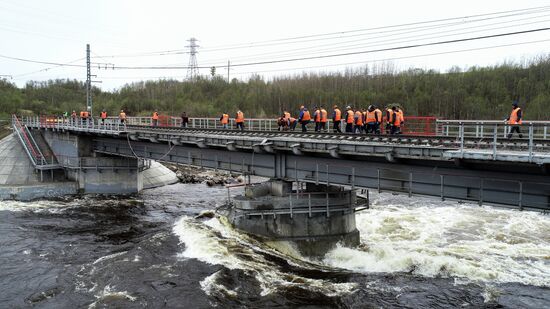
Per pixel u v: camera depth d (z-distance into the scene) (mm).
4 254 29672
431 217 37812
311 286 23828
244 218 29984
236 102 109125
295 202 28375
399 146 22406
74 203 45375
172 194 50500
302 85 112188
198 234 31438
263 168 31094
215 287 23422
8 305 22250
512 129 25672
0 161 52562
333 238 28734
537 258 28156
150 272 25484
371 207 41594
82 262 28000
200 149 36719
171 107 115125
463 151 19453
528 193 19281
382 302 22188
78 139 51688
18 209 42312
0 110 106625
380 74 114500
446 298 22641
